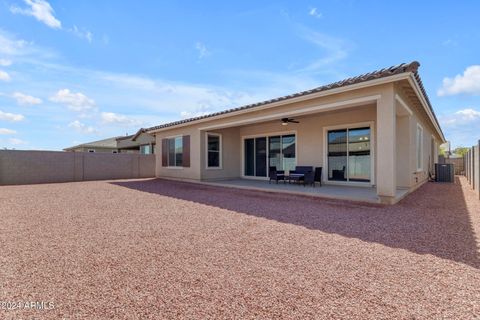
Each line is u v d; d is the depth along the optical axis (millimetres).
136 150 30062
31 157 14906
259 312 2393
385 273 3145
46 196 9531
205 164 13500
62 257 3732
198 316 2340
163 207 7312
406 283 2895
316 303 2525
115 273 3211
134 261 3578
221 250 3963
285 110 9258
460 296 2623
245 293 2719
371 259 3564
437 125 13992
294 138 12555
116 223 5609
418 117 11086
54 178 15539
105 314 2373
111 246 4180
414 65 6035
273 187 10633
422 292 2707
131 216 6250
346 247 4035
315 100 8352
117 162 17688
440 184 12844
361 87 7137
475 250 3865
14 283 2965
